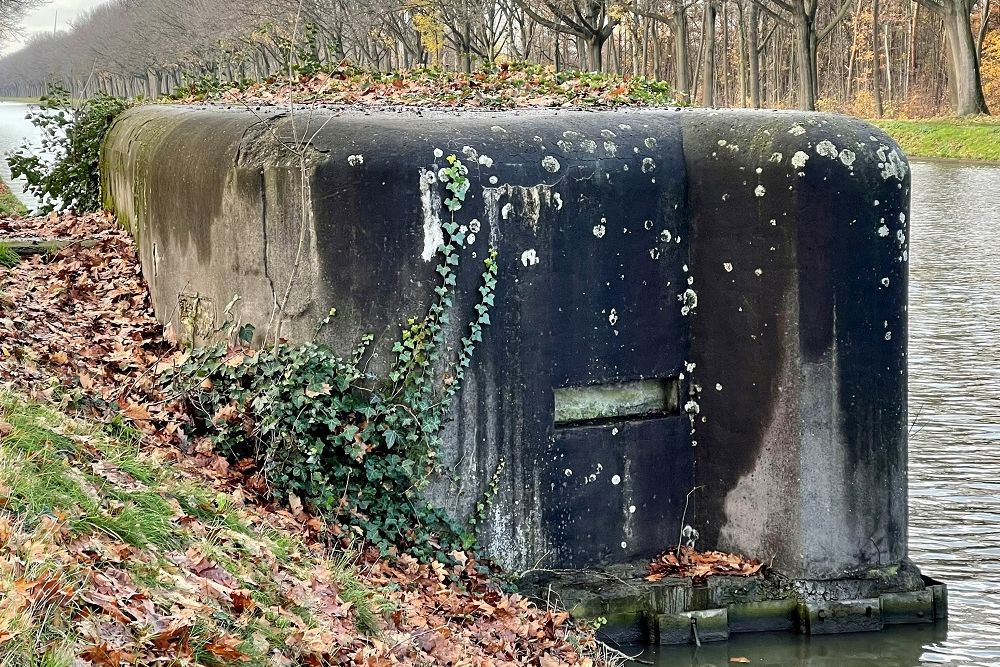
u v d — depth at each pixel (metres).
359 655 4.77
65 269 10.13
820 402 6.90
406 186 6.61
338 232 6.73
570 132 6.99
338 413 6.73
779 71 73.50
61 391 6.77
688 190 7.22
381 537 6.65
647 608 6.79
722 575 6.99
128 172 10.87
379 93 10.40
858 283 6.91
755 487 7.12
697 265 7.24
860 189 6.84
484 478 6.81
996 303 15.67
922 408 10.80
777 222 6.86
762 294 6.96
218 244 7.52
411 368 6.67
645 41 51.03
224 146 7.43
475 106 8.59
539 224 6.80
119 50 77.38
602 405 7.17
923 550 7.75
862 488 7.01
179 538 5.02
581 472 7.04
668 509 7.31
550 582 6.89
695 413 7.34
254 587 4.94
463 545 6.75
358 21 37.31
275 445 6.70
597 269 6.99
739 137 7.04
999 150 43.41
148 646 3.89
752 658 6.56
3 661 3.42
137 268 10.18
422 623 5.63
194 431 7.05
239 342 7.26
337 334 6.80
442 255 6.65
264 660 4.26
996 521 8.20
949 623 6.89
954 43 50.38
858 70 77.31
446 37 41.47
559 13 31.86
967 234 22.83
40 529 4.19
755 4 41.84
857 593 6.93
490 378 6.77
